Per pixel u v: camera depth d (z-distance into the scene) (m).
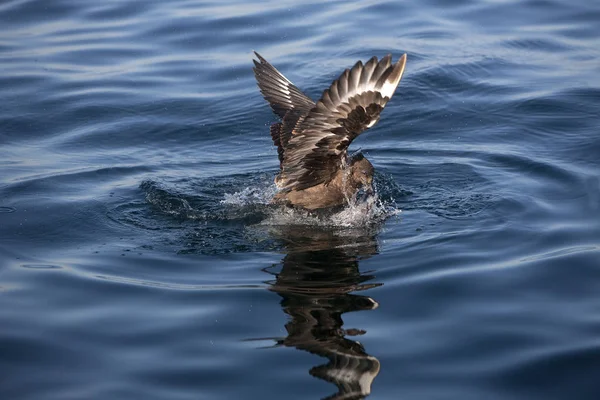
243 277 11.50
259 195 14.67
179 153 16.94
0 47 21.55
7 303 10.83
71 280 11.46
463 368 9.21
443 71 19.59
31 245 12.69
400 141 17.14
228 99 19.11
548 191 14.26
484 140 16.88
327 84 18.84
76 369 9.40
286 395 8.80
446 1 23.36
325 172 13.20
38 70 20.39
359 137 17.42
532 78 19.31
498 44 20.95
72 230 13.22
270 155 16.75
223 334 10.03
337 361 9.39
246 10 23.34
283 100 14.53
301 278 11.44
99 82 19.89
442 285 11.06
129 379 9.18
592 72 19.45
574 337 9.73
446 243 12.41
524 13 22.62
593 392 8.78
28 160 16.33
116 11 23.66
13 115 18.31
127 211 13.96
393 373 9.14
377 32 21.64
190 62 20.77
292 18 22.69
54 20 23.27
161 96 19.23
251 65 20.39
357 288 11.09
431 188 14.73
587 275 11.23
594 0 23.19
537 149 16.22
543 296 10.73
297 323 10.22
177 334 10.05
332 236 12.92
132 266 11.91
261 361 9.42
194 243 12.73
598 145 16.11
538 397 8.72
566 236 12.47
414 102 18.56
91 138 17.47
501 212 13.47
